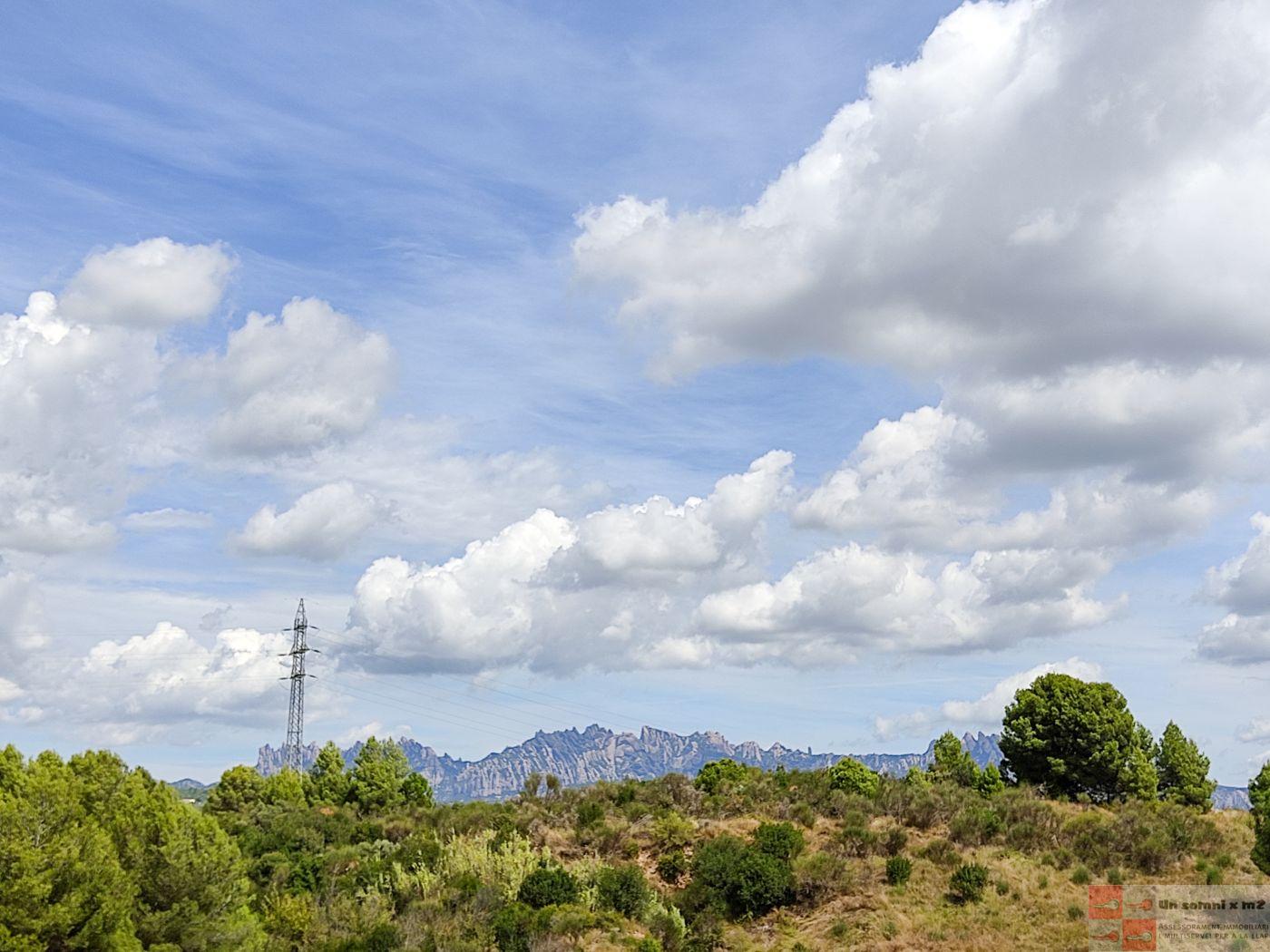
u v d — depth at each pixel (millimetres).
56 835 38500
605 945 43781
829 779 69812
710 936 45469
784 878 48438
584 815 59875
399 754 96625
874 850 51906
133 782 50156
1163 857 48469
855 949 42688
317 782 92562
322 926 46719
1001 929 42781
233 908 43406
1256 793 65688
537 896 48344
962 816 54312
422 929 45531
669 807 62719
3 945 35156
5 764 48406
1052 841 51375
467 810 68375
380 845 60125
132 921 39250
